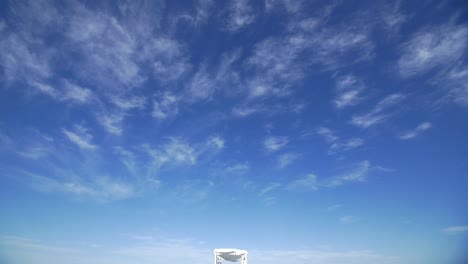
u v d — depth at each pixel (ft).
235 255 335.26
